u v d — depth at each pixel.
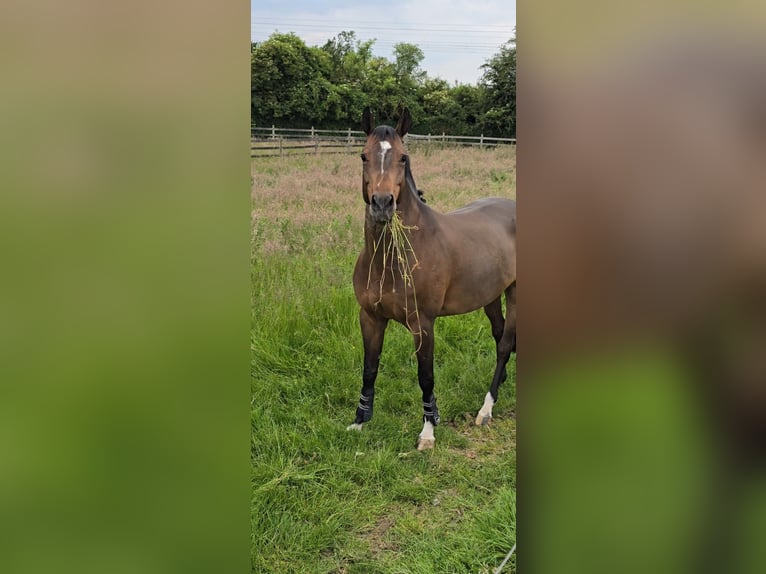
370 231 2.72
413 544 2.18
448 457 2.79
